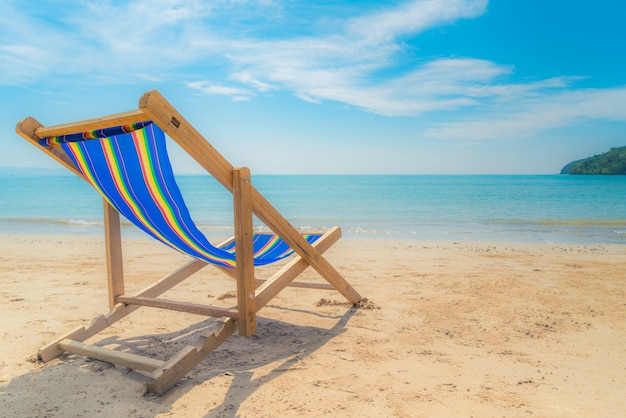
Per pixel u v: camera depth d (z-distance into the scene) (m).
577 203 25.36
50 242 10.04
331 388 2.62
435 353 3.21
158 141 2.32
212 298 4.91
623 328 3.77
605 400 2.47
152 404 2.41
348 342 3.46
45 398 2.46
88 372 2.82
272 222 3.20
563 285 5.41
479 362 3.03
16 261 7.16
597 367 2.95
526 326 3.84
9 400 2.43
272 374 2.83
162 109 2.18
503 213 19.83
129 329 3.80
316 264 3.81
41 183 76.38
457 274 6.12
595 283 5.52
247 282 2.91
